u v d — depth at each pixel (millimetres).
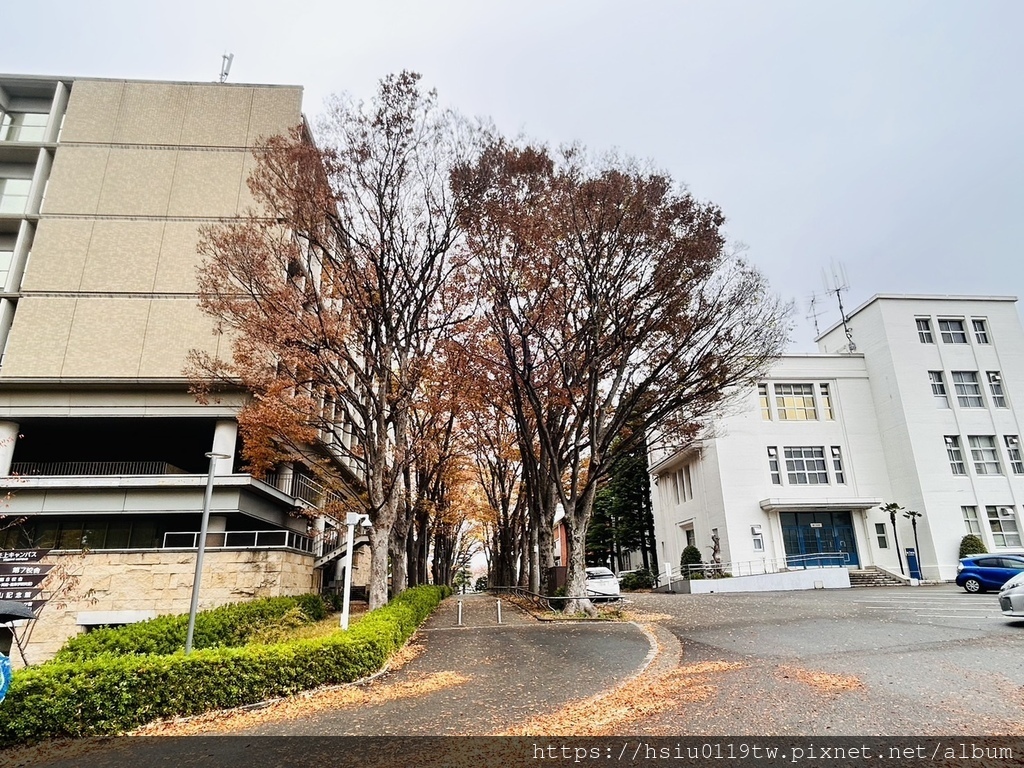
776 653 11180
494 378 19453
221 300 16094
